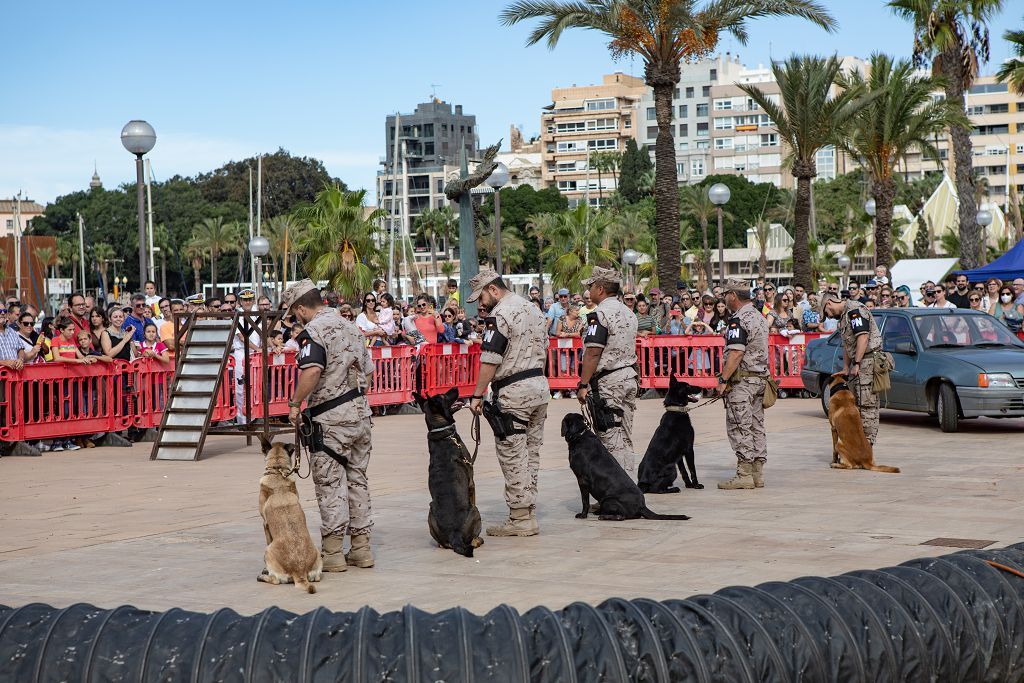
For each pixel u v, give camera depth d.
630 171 132.38
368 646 4.28
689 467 10.12
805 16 27.50
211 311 13.57
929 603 4.93
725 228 115.00
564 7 27.20
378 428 16.67
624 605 4.61
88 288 130.00
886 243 37.06
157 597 6.29
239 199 125.88
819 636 4.60
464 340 20.81
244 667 4.25
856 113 34.09
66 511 9.27
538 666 4.27
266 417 13.36
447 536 7.38
